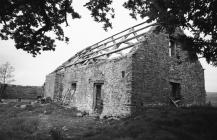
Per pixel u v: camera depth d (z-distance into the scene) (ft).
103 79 39.65
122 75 34.42
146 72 34.45
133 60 33.04
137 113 28.37
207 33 16.24
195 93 43.14
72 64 56.75
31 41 22.94
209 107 23.06
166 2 16.38
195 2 15.87
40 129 27.91
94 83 42.65
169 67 38.78
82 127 28.99
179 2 15.98
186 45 16.63
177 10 16.44
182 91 40.24
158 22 17.53
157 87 35.58
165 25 17.61
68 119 36.65
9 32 22.74
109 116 35.40
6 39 22.98
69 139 20.52
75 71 53.11
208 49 16.29
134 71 32.76
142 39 36.09
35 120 33.22
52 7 21.80
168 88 37.63
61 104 54.70
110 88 36.96
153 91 34.76
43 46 24.58
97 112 40.52
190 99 41.57
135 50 33.94
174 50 41.19
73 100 51.29
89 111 42.24
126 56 34.55
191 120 17.31
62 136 21.89
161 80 36.63
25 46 23.54
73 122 33.42
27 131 26.00
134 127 17.69
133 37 39.81
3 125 28.84
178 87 40.45
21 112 44.80
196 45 16.46
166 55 38.81
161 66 37.27
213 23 15.65
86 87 45.70
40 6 20.43
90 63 47.98
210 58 16.29
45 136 23.11
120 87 34.32
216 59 16.21
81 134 23.97
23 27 22.68
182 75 41.24
